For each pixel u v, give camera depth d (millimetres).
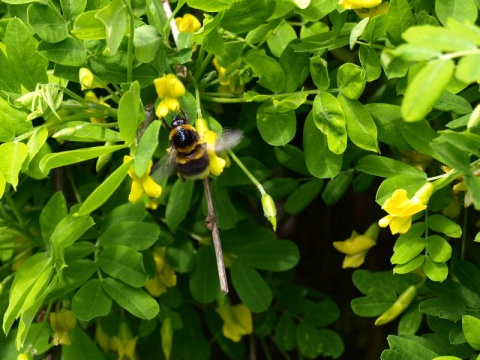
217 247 217
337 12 226
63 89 212
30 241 254
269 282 317
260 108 226
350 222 355
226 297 296
